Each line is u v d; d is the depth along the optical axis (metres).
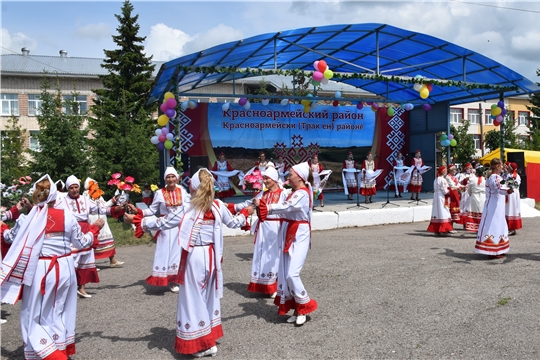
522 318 5.27
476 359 4.26
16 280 4.14
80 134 17.98
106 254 8.54
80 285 6.65
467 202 12.34
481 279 6.99
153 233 11.90
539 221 13.91
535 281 6.82
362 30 12.95
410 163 21.17
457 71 15.62
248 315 5.71
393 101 17.80
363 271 7.62
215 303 4.56
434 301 5.96
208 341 4.39
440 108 19.30
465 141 31.64
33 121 30.02
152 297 6.66
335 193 19.98
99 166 18.50
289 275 5.23
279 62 16.22
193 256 4.39
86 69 32.16
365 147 20.66
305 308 5.25
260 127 18.94
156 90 15.64
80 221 6.74
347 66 16.94
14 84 29.78
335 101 18.41
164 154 16.45
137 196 19.39
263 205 5.14
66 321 4.43
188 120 17.94
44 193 4.32
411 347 4.57
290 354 4.49
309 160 17.83
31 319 4.16
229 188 16.34
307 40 13.55
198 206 4.47
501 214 8.34
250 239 11.48
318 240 10.92
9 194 7.30
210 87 29.88
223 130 18.39
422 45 13.95
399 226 13.21
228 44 12.03
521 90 15.61
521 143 35.88
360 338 4.83
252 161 18.84
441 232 11.52
